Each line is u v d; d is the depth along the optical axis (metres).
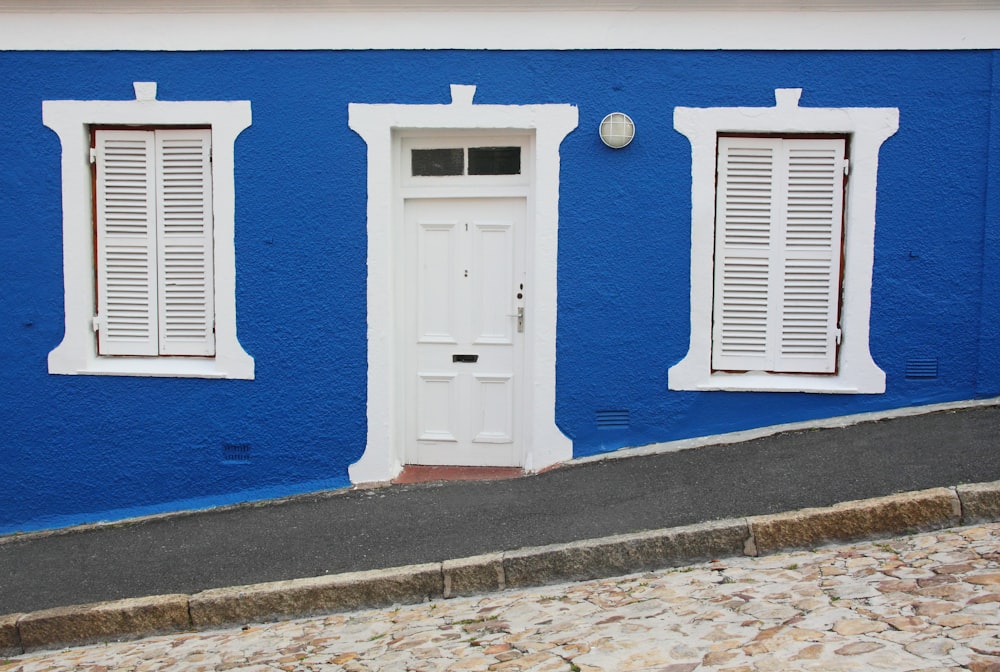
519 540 5.66
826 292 6.92
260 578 5.57
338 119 6.83
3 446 7.04
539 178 6.81
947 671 3.61
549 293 6.88
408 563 5.54
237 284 6.92
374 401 6.94
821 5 6.67
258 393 6.98
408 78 6.80
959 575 4.61
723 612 4.54
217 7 6.76
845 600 4.48
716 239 6.91
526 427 7.13
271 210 6.88
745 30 6.72
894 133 6.76
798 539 5.36
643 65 6.77
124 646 5.21
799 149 6.85
